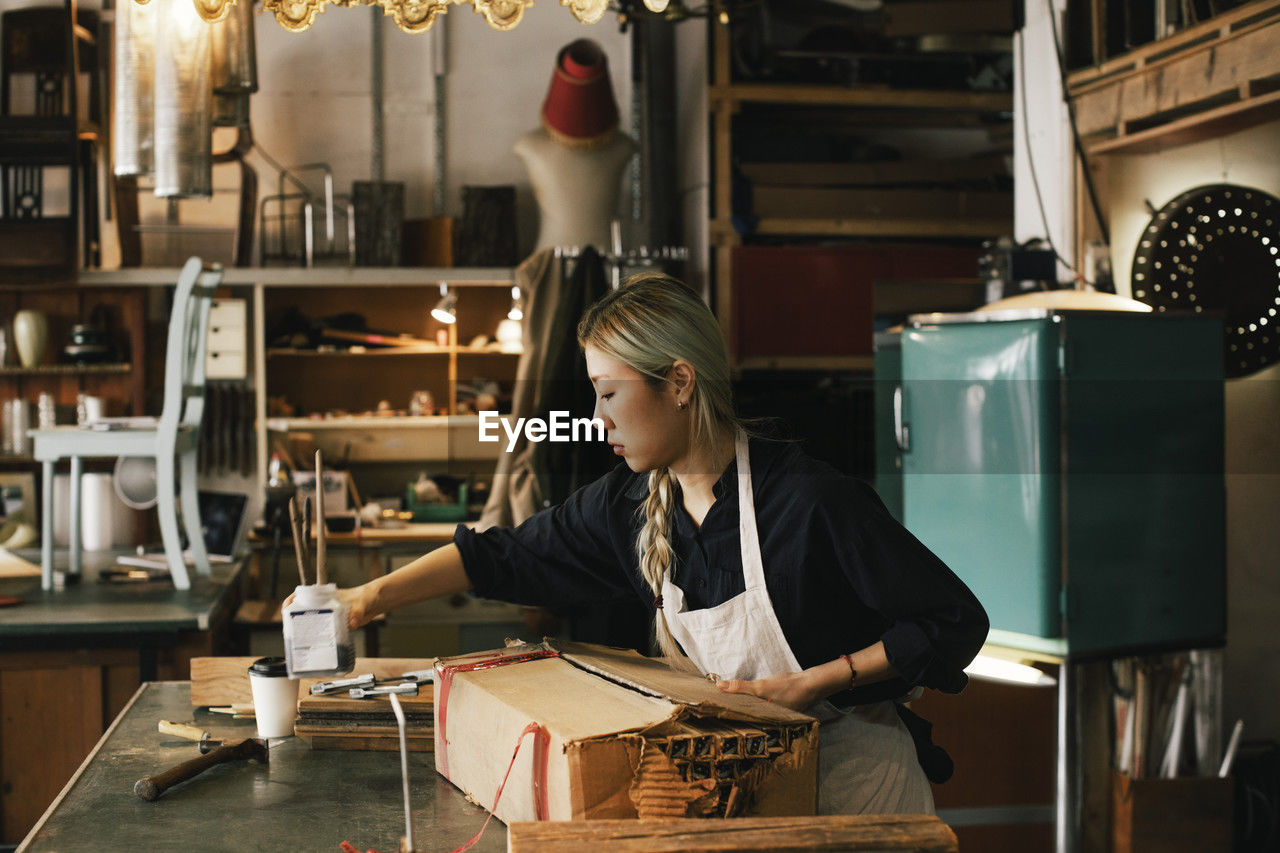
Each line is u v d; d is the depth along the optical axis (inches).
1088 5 148.5
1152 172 150.0
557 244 211.2
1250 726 156.7
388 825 57.7
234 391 214.5
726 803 50.7
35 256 194.9
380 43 227.9
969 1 207.8
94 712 141.4
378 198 211.9
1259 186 145.4
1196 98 127.7
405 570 70.4
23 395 211.3
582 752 48.9
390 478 230.8
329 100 227.1
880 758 65.0
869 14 214.1
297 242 225.6
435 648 194.9
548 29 232.2
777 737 51.5
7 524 206.7
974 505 127.4
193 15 138.9
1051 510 120.2
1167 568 125.2
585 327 65.3
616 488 71.5
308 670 58.0
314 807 60.4
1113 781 128.6
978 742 137.5
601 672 61.2
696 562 66.9
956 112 225.0
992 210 217.5
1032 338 120.4
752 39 214.2
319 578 59.1
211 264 221.6
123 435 162.2
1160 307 142.4
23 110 213.9
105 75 214.4
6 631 138.6
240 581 190.2
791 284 211.8
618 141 213.6
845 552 62.2
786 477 64.0
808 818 47.9
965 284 158.1
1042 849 137.3
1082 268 147.7
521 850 44.2
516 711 54.1
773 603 64.8
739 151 213.8
